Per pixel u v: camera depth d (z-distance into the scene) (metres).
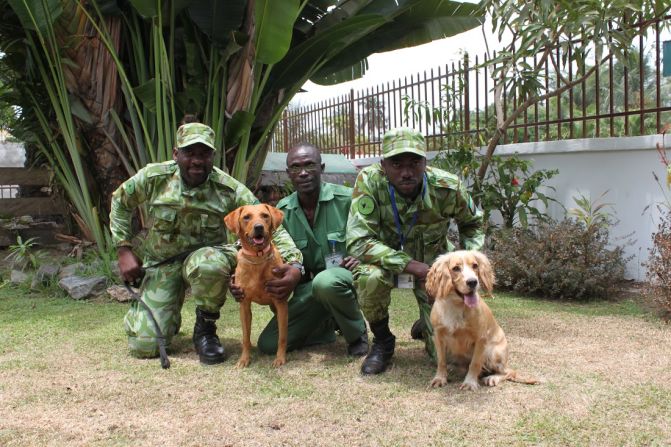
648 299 5.46
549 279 6.14
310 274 4.55
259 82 7.44
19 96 7.97
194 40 7.09
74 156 7.38
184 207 4.32
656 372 3.71
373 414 3.14
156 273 4.45
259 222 3.71
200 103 7.17
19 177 9.40
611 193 6.96
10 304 6.12
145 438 2.89
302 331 4.38
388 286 3.82
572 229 6.38
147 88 6.74
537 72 6.73
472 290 3.23
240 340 4.68
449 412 3.14
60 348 4.46
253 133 8.09
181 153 4.22
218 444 2.82
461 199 3.93
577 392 3.38
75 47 7.04
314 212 4.47
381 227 3.96
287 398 3.39
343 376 3.77
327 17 7.93
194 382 3.68
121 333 4.90
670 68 6.19
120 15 7.09
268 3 6.21
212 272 4.07
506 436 2.84
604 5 5.95
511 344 4.41
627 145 6.70
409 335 4.80
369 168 3.95
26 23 6.58
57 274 6.95
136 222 7.55
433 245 4.00
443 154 8.75
